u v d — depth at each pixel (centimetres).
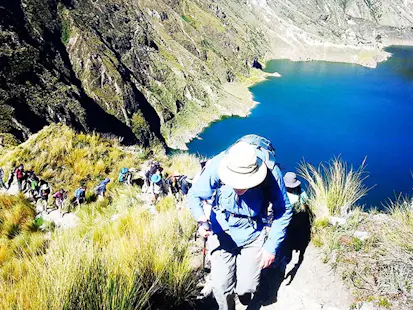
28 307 354
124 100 13550
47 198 1097
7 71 9844
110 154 1313
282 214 346
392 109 15650
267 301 425
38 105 9788
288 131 13462
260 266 361
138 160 1316
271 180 342
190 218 558
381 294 403
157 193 852
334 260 450
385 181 8594
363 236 477
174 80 16800
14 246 782
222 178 328
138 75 16125
